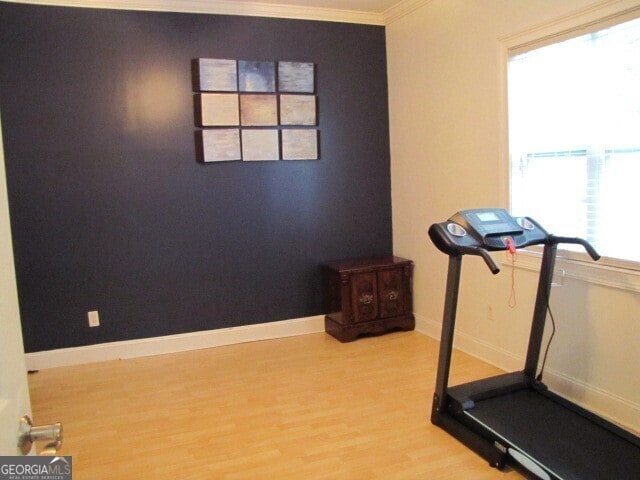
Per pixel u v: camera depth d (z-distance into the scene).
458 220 2.60
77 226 3.73
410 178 4.22
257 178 4.11
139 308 3.91
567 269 2.84
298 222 4.26
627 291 2.52
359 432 2.63
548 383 3.02
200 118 3.88
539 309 2.71
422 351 3.77
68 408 3.03
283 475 2.29
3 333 0.79
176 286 3.98
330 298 4.21
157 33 3.77
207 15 3.88
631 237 2.53
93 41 3.65
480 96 3.37
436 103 3.81
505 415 2.47
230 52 3.96
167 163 3.88
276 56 4.08
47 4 3.54
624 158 2.53
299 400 3.03
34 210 3.63
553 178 2.93
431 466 2.32
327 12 4.16
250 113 4.01
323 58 4.21
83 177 3.71
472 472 2.27
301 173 4.23
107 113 3.72
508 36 3.09
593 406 2.75
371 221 4.48
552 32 2.81
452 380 3.23
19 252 3.63
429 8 3.80
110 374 3.56
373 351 3.82
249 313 4.18
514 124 3.16
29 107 3.57
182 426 2.77
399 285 4.20
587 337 2.76
